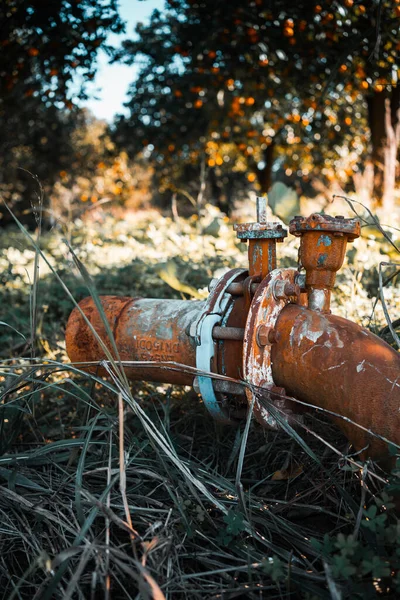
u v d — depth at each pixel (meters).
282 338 2.07
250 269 2.26
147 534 1.86
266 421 2.06
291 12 6.27
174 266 4.08
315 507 2.07
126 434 2.56
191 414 2.87
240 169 17.64
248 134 13.18
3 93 8.32
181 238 6.97
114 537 1.94
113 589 1.76
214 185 18.30
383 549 1.66
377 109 9.58
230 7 6.84
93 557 1.73
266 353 2.06
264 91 10.22
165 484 2.05
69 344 2.53
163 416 2.99
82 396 2.81
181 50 8.39
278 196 5.68
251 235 2.18
